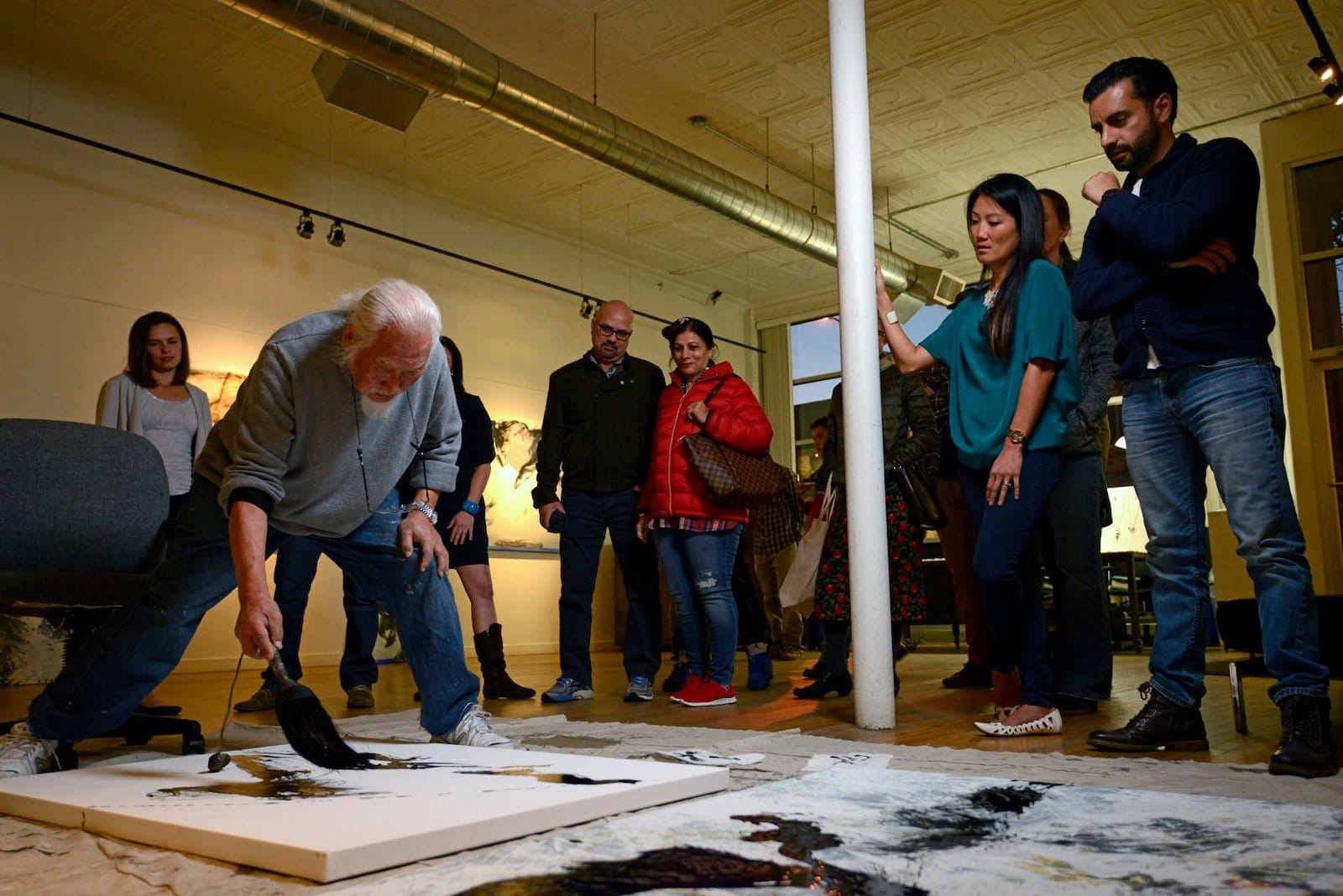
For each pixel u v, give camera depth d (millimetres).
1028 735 2256
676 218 9375
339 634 7562
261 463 1716
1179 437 1930
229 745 2371
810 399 11484
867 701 2473
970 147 8094
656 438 3412
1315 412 7047
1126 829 1165
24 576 1953
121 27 6160
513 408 9102
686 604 3336
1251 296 1820
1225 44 6695
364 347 1637
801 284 11328
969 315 2449
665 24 6395
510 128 7535
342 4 4949
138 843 1255
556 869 1039
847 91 2645
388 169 8219
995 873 990
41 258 6254
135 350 3402
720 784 1551
